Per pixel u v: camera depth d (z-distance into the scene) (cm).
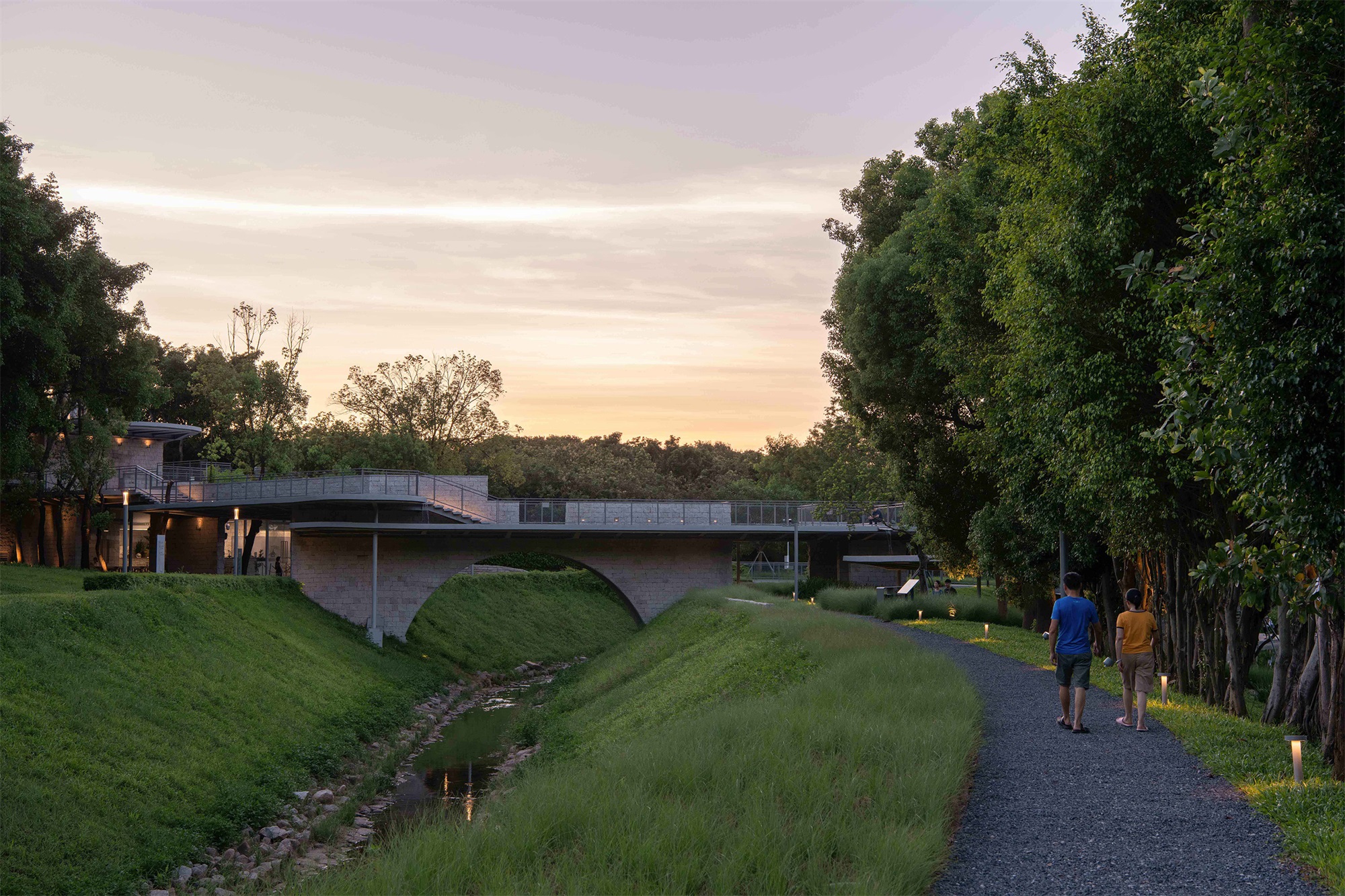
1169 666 2292
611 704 3103
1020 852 884
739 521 5103
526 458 9625
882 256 3331
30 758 1894
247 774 2356
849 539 5631
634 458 11975
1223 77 1088
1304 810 981
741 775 1114
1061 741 1391
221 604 3569
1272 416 1006
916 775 1073
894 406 3453
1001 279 1992
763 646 2712
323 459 7188
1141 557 2422
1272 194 1050
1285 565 1029
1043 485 2350
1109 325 1631
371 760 2903
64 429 4591
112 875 1681
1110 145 1518
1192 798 1066
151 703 2409
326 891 870
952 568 3741
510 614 6012
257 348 7119
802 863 839
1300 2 998
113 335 4306
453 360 7938
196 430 5966
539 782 1261
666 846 868
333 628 4403
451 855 895
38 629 2414
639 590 5206
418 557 4869
